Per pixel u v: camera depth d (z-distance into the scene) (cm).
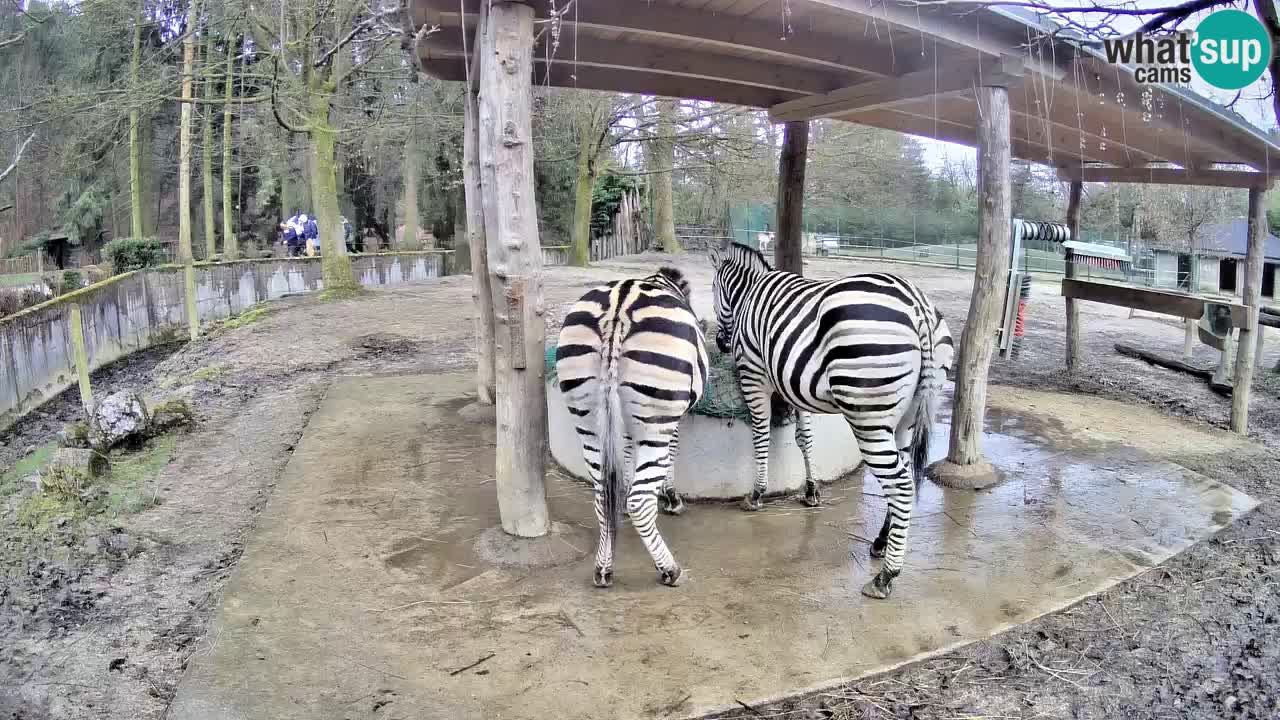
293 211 2531
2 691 315
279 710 290
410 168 2194
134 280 1255
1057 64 505
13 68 1756
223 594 379
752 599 369
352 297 1481
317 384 842
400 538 443
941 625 348
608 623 349
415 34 496
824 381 357
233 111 1809
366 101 1945
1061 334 1171
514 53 389
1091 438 645
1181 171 805
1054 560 414
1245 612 362
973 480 527
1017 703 297
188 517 496
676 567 381
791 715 287
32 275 1814
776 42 494
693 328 368
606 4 434
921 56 543
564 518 466
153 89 1269
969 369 533
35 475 596
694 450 486
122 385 1038
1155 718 290
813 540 435
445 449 605
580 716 286
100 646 350
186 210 1630
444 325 1179
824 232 2934
